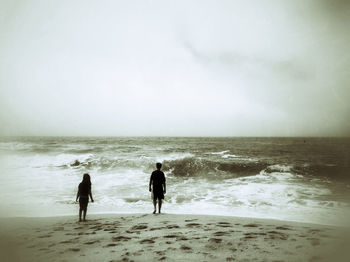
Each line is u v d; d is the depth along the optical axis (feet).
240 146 149.48
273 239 14.58
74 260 11.37
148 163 60.49
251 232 16.40
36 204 28.40
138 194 34.24
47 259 11.57
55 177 47.06
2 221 21.15
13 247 13.44
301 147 141.59
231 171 55.21
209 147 137.18
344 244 13.12
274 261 10.87
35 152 91.25
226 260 11.05
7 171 53.57
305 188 37.81
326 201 29.66
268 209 26.23
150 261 11.03
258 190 36.60
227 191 36.24
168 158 67.97
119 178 46.47
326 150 116.67
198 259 11.21
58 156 71.87
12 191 35.37
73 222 20.63
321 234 15.74
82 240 14.94
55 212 25.13
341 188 37.68
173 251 12.44
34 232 17.15
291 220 21.67
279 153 99.25
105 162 61.87
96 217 22.91
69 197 31.89
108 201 30.58
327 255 11.49
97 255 12.04
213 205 28.43
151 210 26.53
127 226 18.62
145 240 14.58
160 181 24.81
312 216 23.15
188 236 15.42
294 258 11.23
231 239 14.62
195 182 44.52
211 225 18.72
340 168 56.13
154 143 182.91
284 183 42.52
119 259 11.39
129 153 89.40
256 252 12.15
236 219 21.27
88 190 21.72
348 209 25.88
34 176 47.98
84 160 64.23
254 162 64.34
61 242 14.57
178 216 22.75
